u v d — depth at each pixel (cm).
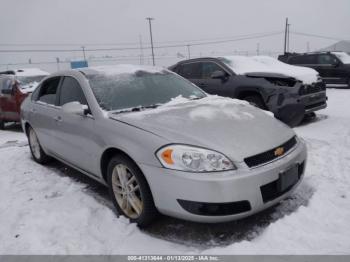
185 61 831
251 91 681
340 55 1414
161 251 278
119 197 336
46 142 477
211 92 747
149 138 296
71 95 415
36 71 1057
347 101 1012
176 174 272
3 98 984
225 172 271
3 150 648
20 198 402
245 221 320
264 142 300
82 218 333
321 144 540
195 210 270
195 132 298
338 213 308
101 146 341
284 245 265
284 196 304
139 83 412
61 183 440
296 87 640
